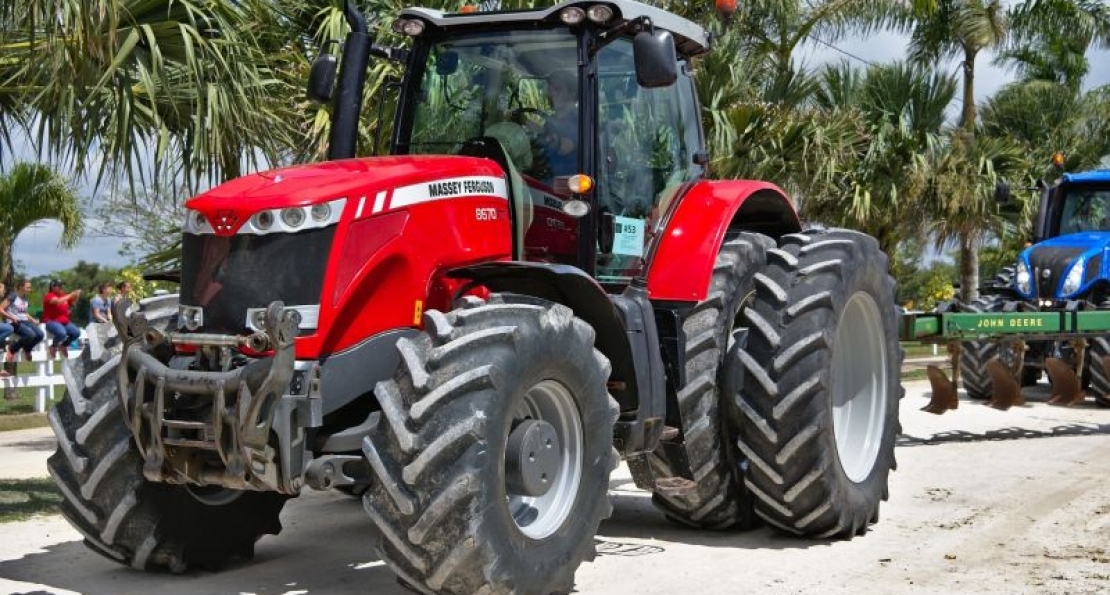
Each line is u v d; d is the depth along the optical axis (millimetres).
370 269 4984
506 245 5688
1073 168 28125
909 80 21062
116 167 7676
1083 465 9125
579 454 5281
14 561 6098
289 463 4715
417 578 4727
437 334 4754
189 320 4988
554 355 5035
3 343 17625
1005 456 9609
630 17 6191
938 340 10016
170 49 8117
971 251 23766
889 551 6266
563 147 5977
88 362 5492
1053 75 30375
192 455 4914
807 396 6207
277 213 4891
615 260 6168
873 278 6922
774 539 6621
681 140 6918
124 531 5484
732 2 7012
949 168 20906
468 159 5641
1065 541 6445
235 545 5949
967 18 24016
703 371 6438
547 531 5086
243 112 8133
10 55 7777
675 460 6457
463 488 4570
